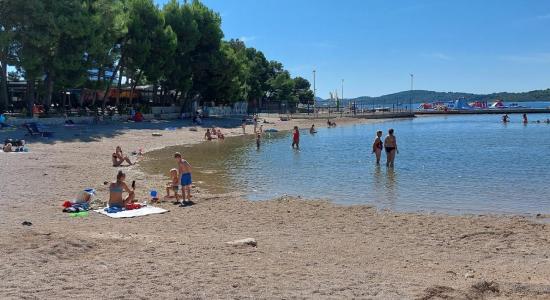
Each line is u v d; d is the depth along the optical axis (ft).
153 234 39.96
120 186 51.03
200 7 217.36
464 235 42.04
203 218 47.93
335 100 427.33
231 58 218.38
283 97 391.65
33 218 45.11
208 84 216.95
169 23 200.44
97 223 44.32
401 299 24.26
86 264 29.09
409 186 67.87
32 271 27.30
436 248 38.11
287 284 26.45
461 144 136.77
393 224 46.11
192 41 205.05
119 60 180.45
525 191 63.67
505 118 261.03
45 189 59.82
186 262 30.30
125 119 178.19
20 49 138.62
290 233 42.27
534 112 369.30
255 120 181.68
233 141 148.25
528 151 116.16
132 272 27.78
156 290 24.90
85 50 146.41
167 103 224.12
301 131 200.44
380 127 232.94
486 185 68.23
